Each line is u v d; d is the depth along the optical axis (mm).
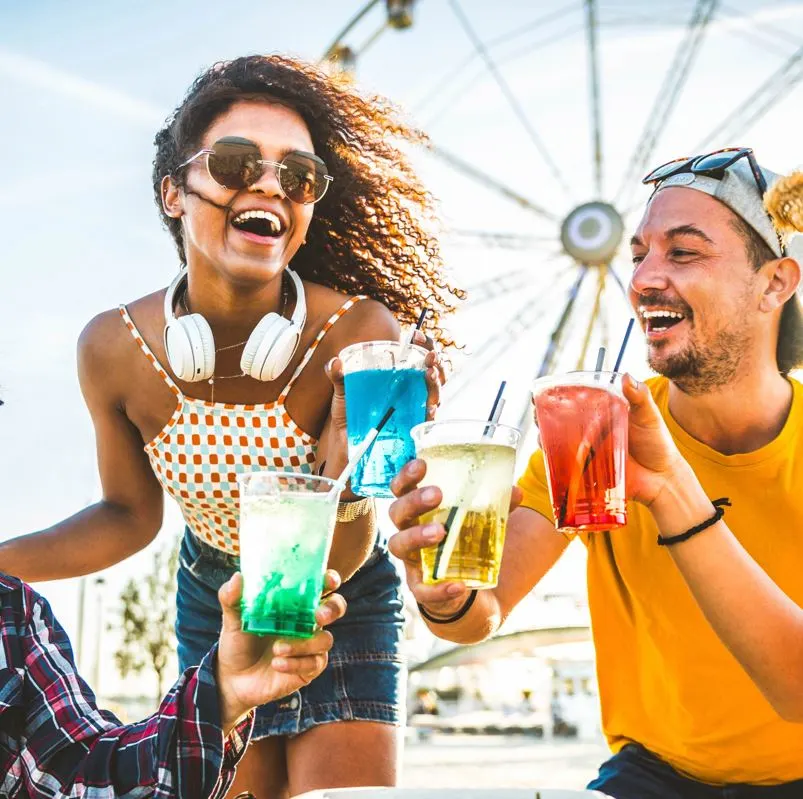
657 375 2732
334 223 2939
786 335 2459
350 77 2904
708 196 2396
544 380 1897
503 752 16766
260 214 2508
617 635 2596
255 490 1626
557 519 1888
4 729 1717
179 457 2762
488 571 1779
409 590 1893
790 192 2350
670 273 2402
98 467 3010
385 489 2064
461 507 1763
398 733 2871
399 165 3031
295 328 2469
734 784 2416
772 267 2381
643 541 2516
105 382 2834
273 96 2646
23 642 1774
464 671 21766
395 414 2062
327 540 1658
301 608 1608
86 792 1637
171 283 2762
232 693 1660
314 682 2811
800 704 2088
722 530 2025
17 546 2844
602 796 1473
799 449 2439
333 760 2775
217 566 2947
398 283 3070
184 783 1607
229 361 2697
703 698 2432
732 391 2434
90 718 1723
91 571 2980
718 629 2066
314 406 2715
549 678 20109
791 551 2418
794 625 2029
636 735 2545
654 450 1963
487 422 1781
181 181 2598
